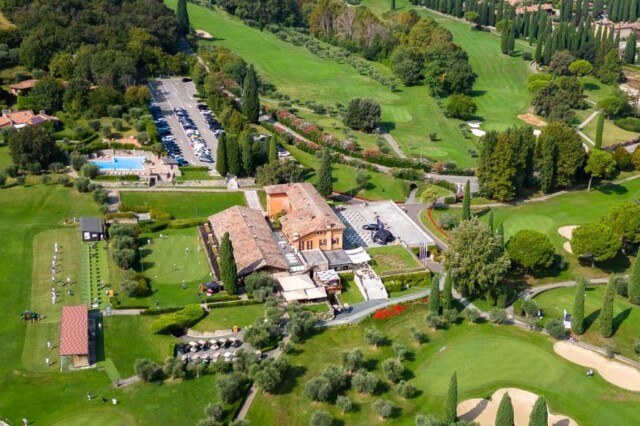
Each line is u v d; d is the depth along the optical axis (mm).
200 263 193000
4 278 180875
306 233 194000
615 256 199375
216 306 172500
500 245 176000
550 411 137500
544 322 167000
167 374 147000
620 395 142625
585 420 135625
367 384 140875
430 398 141500
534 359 153500
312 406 139000
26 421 134250
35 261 189625
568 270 194625
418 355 155875
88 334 158375
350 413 137000
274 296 172625
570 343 159125
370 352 156750
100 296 175375
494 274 170625
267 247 192500
